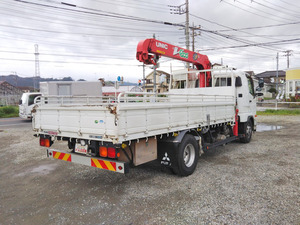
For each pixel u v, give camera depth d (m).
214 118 5.95
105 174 5.15
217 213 3.27
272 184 4.27
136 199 3.81
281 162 5.70
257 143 8.17
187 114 4.89
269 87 61.34
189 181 4.57
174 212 3.34
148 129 3.88
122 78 12.42
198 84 8.09
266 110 20.89
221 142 6.46
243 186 4.20
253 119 8.64
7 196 4.09
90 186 4.46
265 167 5.31
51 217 3.30
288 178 4.57
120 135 3.37
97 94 20.00
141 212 3.38
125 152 3.92
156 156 4.42
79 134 3.90
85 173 5.26
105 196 3.97
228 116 6.75
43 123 4.64
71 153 4.32
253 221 3.04
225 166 5.50
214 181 4.50
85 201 3.79
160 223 3.07
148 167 5.56
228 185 4.27
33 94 17.09
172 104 4.41
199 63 8.14
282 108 24.06
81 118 3.86
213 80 7.61
